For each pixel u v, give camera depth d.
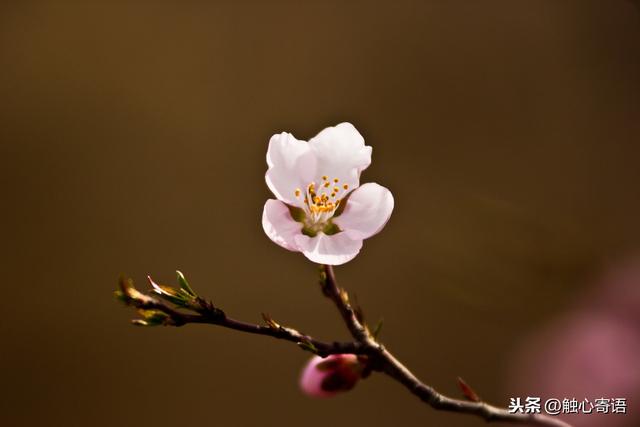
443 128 1.07
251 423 1.01
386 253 1.03
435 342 0.99
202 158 1.07
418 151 1.06
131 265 1.04
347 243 0.48
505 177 1.04
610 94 1.01
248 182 1.06
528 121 1.05
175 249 1.05
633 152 0.99
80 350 1.02
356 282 1.03
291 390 1.02
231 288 1.04
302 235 0.48
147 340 1.03
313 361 0.49
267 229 0.48
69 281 1.04
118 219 1.06
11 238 1.03
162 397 1.01
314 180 0.49
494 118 1.06
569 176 1.01
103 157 1.07
